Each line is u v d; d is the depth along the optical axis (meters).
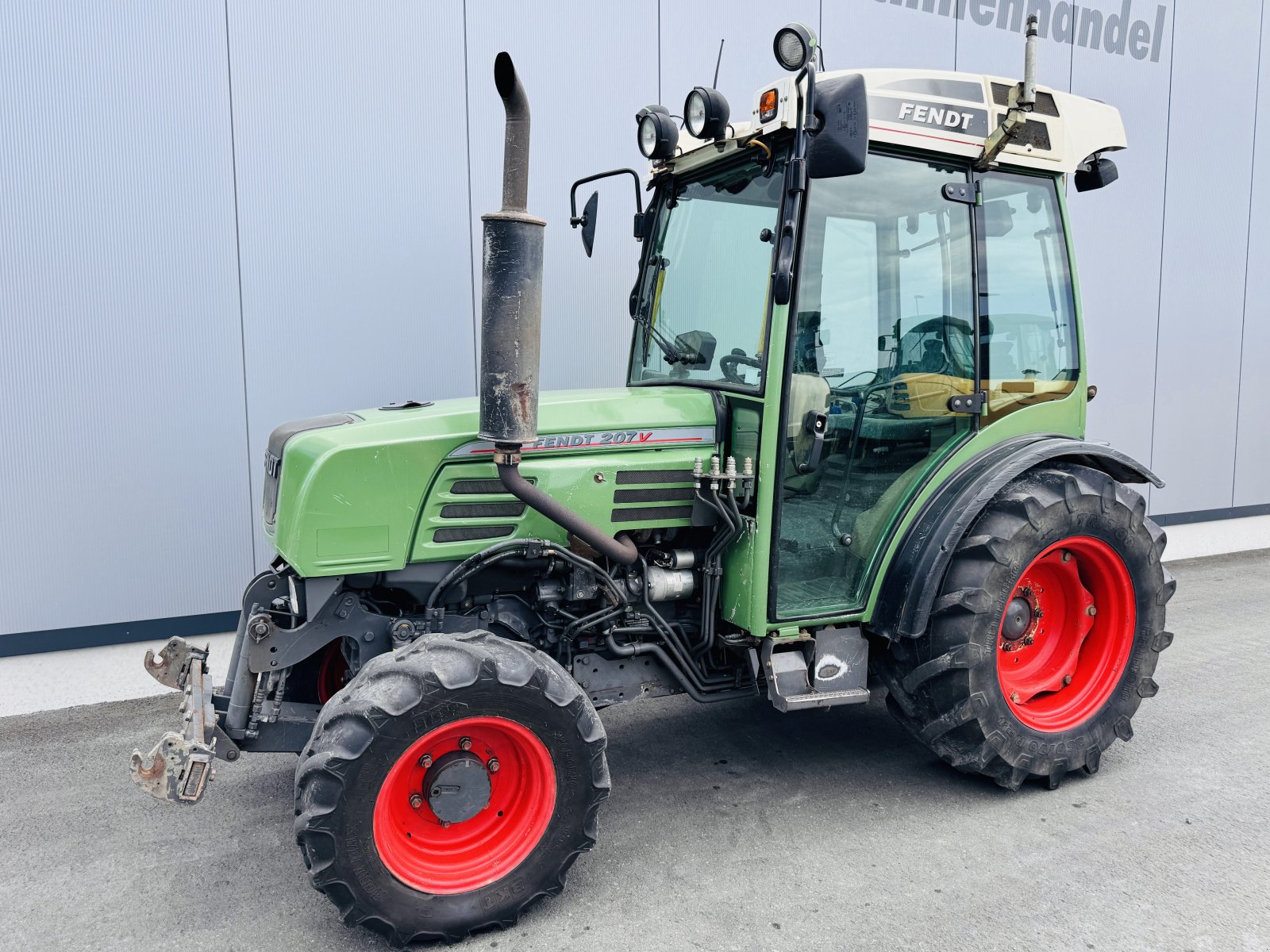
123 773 3.36
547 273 4.94
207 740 2.42
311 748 2.23
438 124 4.65
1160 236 6.73
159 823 2.98
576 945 2.30
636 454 2.82
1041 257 3.31
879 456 3.05
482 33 4.67
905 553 2.97
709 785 3.20
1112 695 3.21
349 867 2.19
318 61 4.38
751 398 2.79
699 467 2.76
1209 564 6.66
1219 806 3.00
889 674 3.12
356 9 4.41
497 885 2.35
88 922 2.44
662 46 5.09
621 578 2.88
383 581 2.67
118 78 4.05
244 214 4.32
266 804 3.13
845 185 2.83
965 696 2.89
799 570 2.96
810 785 3.20
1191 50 6.68
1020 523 2.92
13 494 4.04
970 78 3.00
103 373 4.14
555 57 4.83
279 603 2.77
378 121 4.52
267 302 4.40
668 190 3.36
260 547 4.51
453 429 2.64
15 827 2.96
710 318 3.06
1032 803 3.04
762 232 2.82
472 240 4.80
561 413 2.74
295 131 4.37
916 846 2.77
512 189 2.35
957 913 2.40
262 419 4.45
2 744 3.60
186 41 4.14
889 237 2.94
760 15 5.33
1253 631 4.95
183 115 4.17
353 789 2.18
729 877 2.60
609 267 5.11
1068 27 6.20
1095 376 6.60
